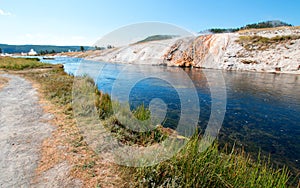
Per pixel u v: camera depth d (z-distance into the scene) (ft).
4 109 19.26
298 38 67.36
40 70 54.44
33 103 21.49
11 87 30.32
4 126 14.98
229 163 9.93
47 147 11.84
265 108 27.84
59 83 32.01
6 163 10.03
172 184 7.99
